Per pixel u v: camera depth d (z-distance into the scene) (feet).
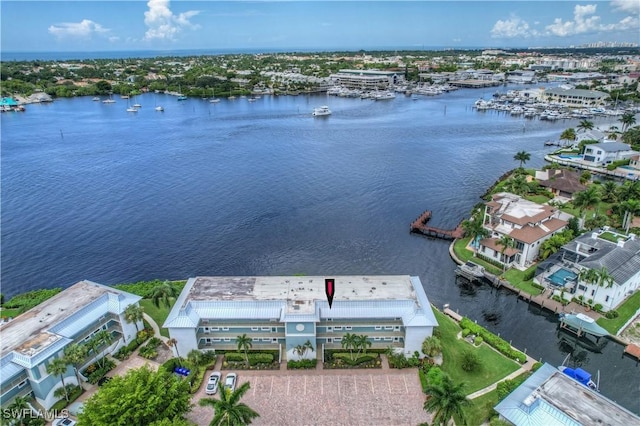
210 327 234.99
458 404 163.63
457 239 384.88
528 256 331.16
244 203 478.18
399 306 230.27
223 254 369.30
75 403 206.28
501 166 609.01
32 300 300.20
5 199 493.77
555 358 246.47
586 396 173.78
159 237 400.47
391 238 395.75
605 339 254.47
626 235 348.79
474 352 238.68
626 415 164.45
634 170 555.28
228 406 162.40
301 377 219.82
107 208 467.93
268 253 370.12
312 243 387.34
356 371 223.30
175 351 231.09
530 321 280.31
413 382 215.92
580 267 295.28
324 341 236.43
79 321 226.17
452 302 301.63
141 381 174.91
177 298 260.01
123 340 241.35
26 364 194.49
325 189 520.01
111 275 340.18
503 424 169.17
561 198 467.52
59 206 474.08
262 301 232.12
